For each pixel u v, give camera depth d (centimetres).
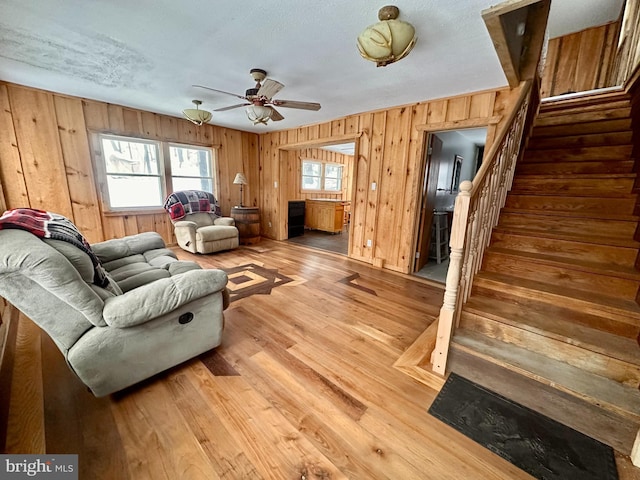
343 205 691
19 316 234
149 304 145
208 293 170
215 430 132
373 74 257
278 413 143
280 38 202
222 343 204
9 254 108
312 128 473
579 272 180
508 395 153
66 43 214
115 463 115
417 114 340
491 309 183
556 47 479
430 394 157
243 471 114
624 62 377
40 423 133
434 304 280
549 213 217
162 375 169
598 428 131
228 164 538
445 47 205
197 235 427
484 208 190
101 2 164
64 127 345
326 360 187
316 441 128
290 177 696
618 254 180
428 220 395
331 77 267
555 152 278
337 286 325
